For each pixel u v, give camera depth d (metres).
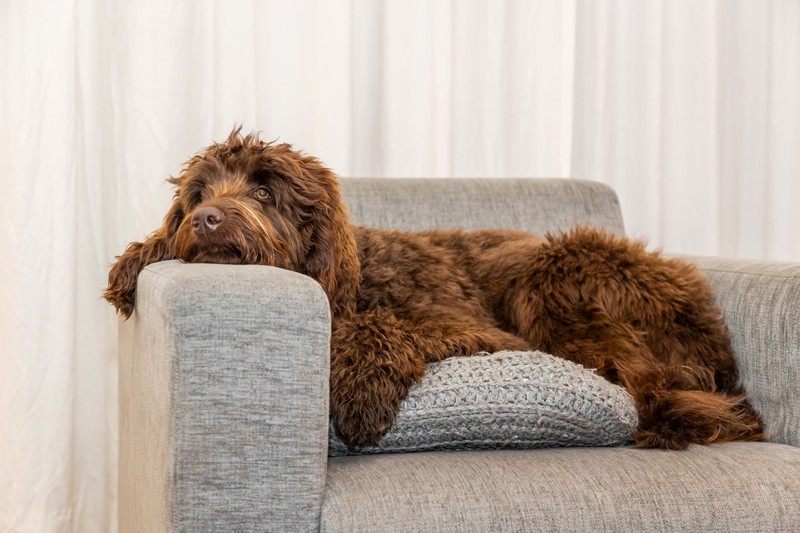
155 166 3.39
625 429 2.13
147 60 3.39
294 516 1.73
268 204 2.38
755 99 4.36
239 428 1.71
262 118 3.60
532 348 2.49
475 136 3.89
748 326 2.42
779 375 2.31
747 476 1.89
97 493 3.42
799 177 4.45
